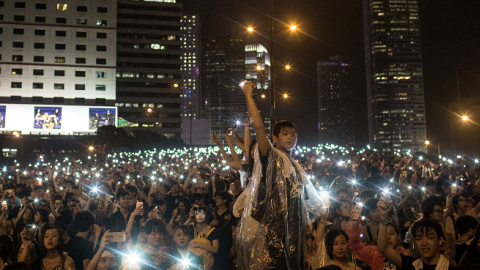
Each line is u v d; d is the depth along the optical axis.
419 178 13.22
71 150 82.56
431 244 4.33
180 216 7.97
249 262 3.70
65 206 10.53
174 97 118.88
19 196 14.02
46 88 98.19
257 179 3.81
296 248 3.71
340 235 5.08
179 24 119.75
